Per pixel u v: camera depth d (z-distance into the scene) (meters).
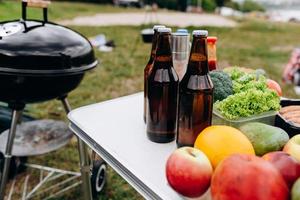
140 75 4.65
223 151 0.86
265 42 7.57
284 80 4.61
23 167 2.38
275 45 7.26
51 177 2.26
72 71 1.62
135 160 1.03
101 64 5.04
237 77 1.21
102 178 2.17
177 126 1.06
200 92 0.98
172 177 0.81
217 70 1.19
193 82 0.99
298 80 4.39
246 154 0.77
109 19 9.45
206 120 1.01
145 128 1.23
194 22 9.73
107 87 4.13
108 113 1.36
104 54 5.62
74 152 2.65
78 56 1.66
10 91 1.62
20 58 1.52
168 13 11.71
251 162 0.72
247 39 7.84
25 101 1.71
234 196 0.71
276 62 5.73
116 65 5.04
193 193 0.81
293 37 8.38
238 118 1.03
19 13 6.75
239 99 1.04
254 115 1.04
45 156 2.59
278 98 1.11
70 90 1.82
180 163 0.80
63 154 2.62
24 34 1.58
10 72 1.52
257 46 7.05
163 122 1.09
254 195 0.69
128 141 1.14
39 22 1.72
